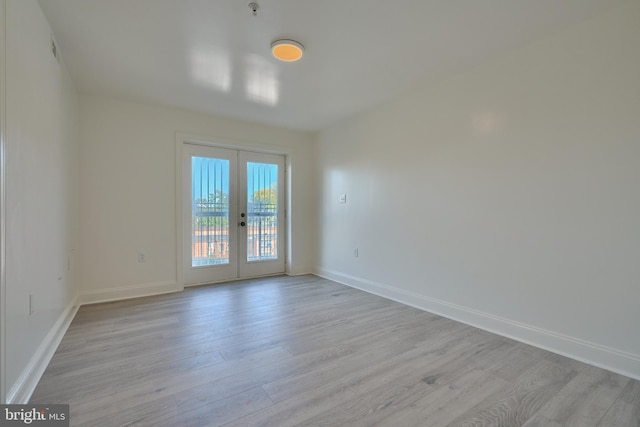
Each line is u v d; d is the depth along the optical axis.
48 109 2.10
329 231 4.57
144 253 3.59
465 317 2.79
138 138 3.54
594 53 2.03
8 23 1.43
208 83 3.03
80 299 3.22
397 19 2.04
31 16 1.76
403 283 3.40
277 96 3.36
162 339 2.38
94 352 2.15
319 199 4.78
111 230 3.40
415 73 2.82
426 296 3.14
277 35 2.23
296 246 4.79
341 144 4.32
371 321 2.82
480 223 2.68
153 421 1.45
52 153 2.21
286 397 1.66
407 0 1.86
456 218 2.87
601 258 2.01
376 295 3.68
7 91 1.41
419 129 3.21
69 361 2.02
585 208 2.08
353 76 2.88
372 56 2.51
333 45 2.36
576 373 1.92
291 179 4.73
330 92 3.26
